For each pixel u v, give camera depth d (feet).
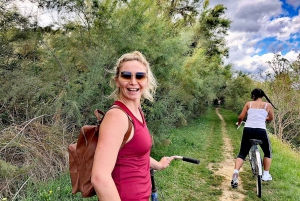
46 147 15.46
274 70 58.65
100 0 20.24
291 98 57.47
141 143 5.34
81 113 18.78
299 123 60.39
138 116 5.83
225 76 84.43
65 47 19.99
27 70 17.87
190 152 29.66
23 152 14.32
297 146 64.54
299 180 21.40
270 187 19.24
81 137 5.72
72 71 18.61
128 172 5.32
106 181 4.62
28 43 18.24
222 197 17.22
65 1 18.71
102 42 20.53
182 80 32.22
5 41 17.71
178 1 44.93
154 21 24.06
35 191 13.10
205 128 53.06
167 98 24.41
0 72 15.84
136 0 20.77
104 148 4.85
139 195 5.39
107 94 19.22
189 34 26.32
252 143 17.26
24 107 16.49
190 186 18.44
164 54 22.08
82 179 5.57
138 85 5.79
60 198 13.03
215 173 22.41
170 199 15.85
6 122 16.35
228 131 50.75
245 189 18.85
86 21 20.54
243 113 19.20
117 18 21.39
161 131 24.07
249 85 82.07
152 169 7.97
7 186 12.32
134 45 20.75
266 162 18.02
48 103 17.17
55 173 14.93
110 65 20.18
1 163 11.51
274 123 57.57
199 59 37.14
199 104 61.00
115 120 5.08
